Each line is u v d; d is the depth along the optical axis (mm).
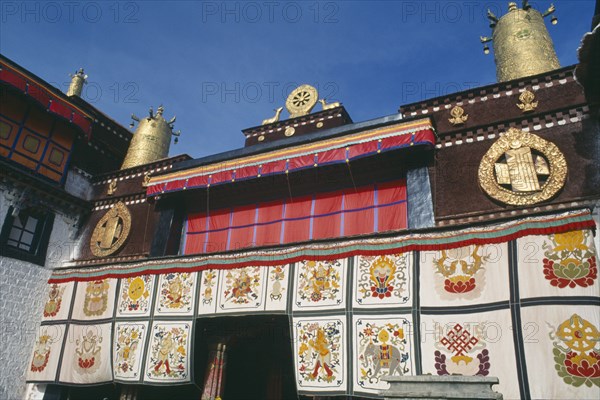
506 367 8117
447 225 10195
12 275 14578
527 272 8555
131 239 15852
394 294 9664
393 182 12320
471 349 8547
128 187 17281
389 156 12172
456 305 9016
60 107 16250
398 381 6430
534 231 8766
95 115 19312
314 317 10320
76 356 13297
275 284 11102
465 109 12078
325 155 12312
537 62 13797
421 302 9344
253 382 14258
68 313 14188
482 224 9422
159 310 12383
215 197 14883
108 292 13578
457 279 9211
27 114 15711
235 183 13992
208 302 11773
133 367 12102
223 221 14461
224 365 12469
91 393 14328
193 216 15078
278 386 13734
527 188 10164
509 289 8602
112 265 14023
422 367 8828
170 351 11766
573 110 10484
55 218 16500
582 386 7406
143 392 14008
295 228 13188
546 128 10625
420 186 11383
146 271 13133
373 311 9734
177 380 11453
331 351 9852
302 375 9961
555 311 8039
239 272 11703
